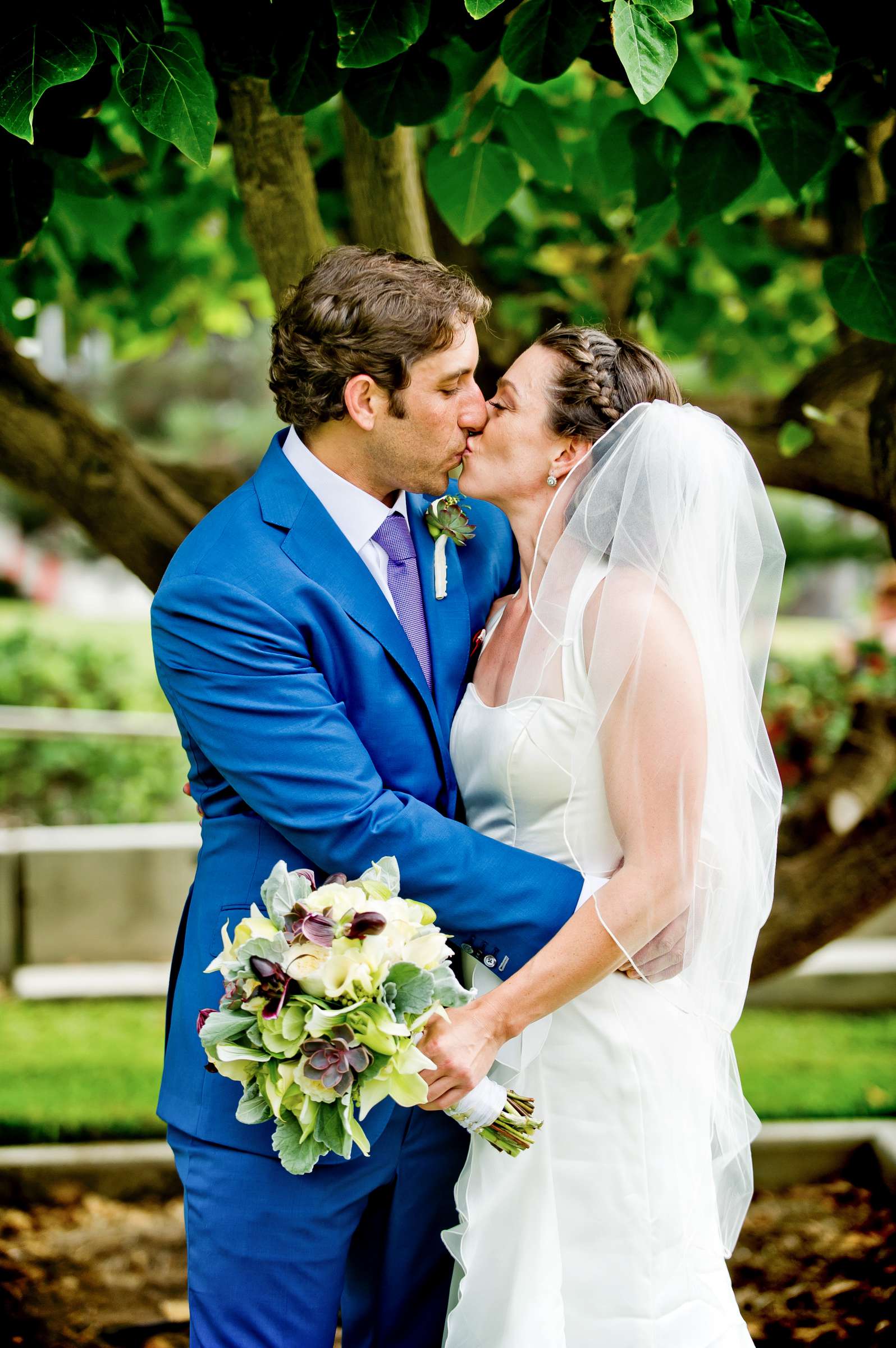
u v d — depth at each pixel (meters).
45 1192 3.41
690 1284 1.93
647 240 2.76
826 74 2.05
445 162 2.58
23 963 5.10
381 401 1.93
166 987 4.90
